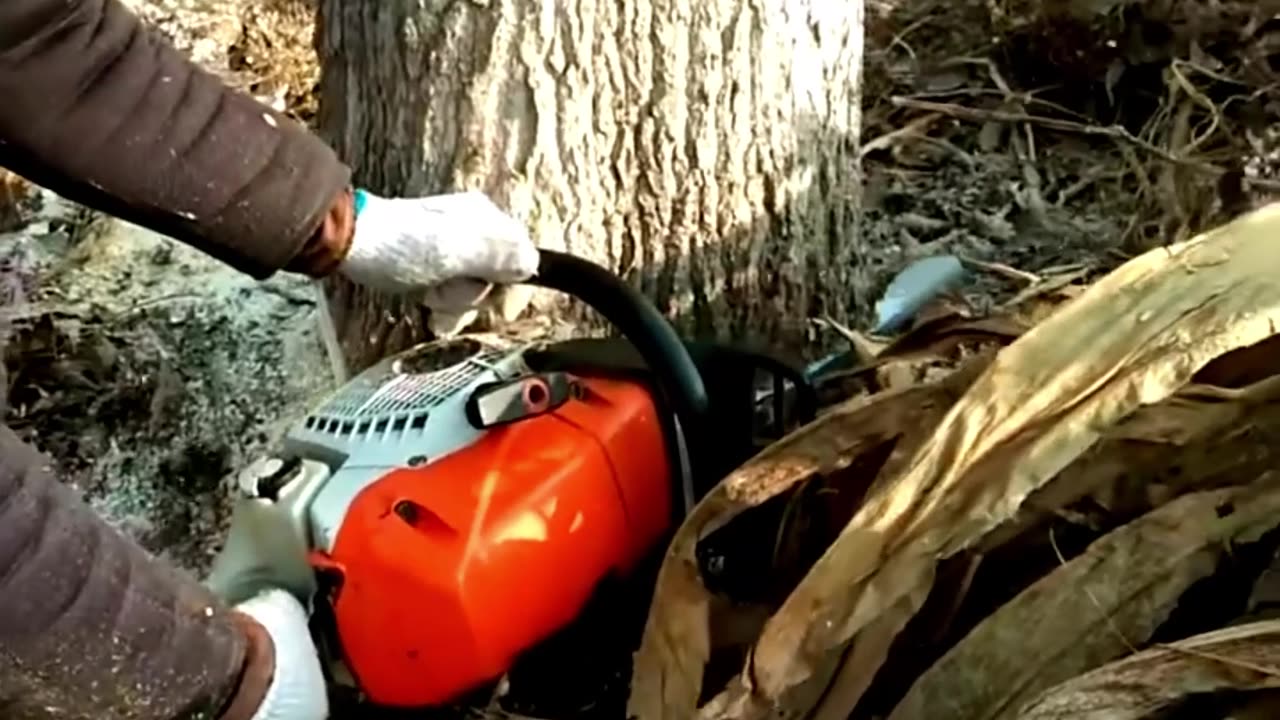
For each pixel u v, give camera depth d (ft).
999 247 9.19
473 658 5.44
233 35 11.98
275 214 5.29
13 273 9.70
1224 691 4.84
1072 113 10.64
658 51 6.64
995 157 10.25
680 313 7.09
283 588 5.64
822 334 7.45
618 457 5.75
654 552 5.94
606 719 6.10
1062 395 5.20
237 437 8.64
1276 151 9.45
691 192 6.90
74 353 9.10
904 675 5.71
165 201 5.12
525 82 6.66
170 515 8.41
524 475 5.57
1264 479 5.11
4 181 10.41
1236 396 5.24
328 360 8.76
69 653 4.67
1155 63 10.57
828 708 5.51
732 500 5.43
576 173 6.79
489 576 5.41
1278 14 10.48
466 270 5.75
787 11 6.79
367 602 5.45
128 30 5.10
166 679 4.83
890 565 5.24
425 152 6.88
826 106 7.17
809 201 7.22
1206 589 5.30
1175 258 5.31
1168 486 5.34
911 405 5.50
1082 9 10.74
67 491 4.88
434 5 6.64
